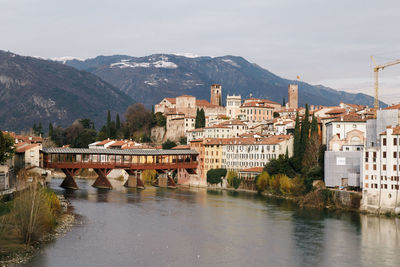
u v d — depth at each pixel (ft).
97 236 390.21
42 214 378.94
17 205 370.12
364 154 501.56
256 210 525.34
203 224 447.42
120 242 373.81
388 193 485.15
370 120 579.48
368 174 498.69
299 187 609.83
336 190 540.11
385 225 439.22
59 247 351.25
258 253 348.38
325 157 569.23
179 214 499.92
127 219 467.52
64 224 427.33
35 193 372.79
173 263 322.75
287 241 382.22
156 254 343.05
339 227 431.43
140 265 317.22
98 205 550.36
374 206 492.54
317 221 459.73
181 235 402.11
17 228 366.43
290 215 493.36
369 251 354.54
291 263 326.03
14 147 547.08
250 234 406.82
